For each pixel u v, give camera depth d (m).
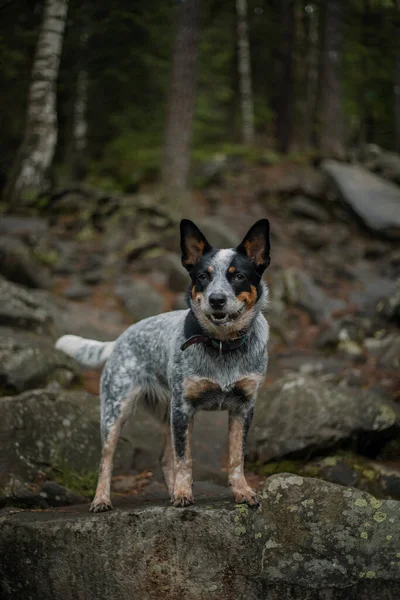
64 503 4.89
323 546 3.81
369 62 20.36
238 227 12.50
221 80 21.62
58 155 17.78
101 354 5.16
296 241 12.21
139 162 15.76
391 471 5.57
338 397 6.14
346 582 3.79
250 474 5.73
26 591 4.11
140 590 3.95
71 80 15.16
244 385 4.06
